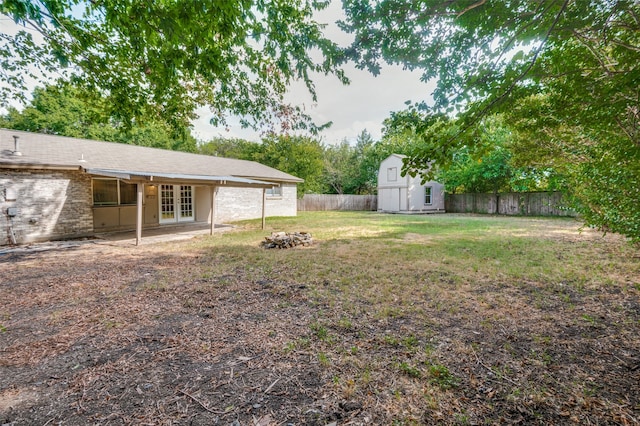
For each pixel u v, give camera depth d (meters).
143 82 4.65
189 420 1.77
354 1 2.49
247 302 3.72
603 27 2.12
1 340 2.77
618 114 2.67
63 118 19.61
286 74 4.35
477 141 2.79
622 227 4.38
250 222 13.54
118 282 4.57
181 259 6.16
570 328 2.95
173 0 2.74
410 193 20.17
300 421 1.76
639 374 2.18
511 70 2.50
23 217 8.18
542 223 12.78
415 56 2.68
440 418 1.78
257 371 2.27
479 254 6.42
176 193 12.93
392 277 4.75
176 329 2.99
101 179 10.02
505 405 1.88
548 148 5.09
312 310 3.46
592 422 1.73
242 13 3.37
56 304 3.68
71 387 2.08
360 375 2.20
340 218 15.84
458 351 2.53
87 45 3.89
